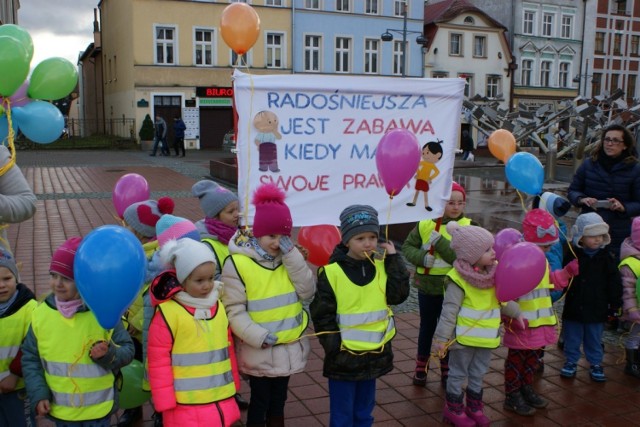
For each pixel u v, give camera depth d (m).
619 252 5.03
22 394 3.08
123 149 29.38
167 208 3.65
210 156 26.23
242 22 3.67
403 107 3.87
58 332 2.76
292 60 31.50
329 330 3.21
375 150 3.85
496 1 38.88
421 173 3.98
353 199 3.85
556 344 5.13
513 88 37.91
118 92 33.34
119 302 2.51
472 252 3.55
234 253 3.17
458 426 3.67
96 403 2.80
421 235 4.26
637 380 4.46
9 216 2.95
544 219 4.13
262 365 3.10
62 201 12.18
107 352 2.75
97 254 2.46
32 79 3.39
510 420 3.84
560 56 39.91
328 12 32.00
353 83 3.73
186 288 2.84
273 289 3.13
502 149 4.68
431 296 4.16
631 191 5.00
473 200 11.59
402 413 3.89
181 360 2.80
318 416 3.81
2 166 3.02
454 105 4.00
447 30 35.41
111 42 34.34
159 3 28.75
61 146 28.97
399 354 4.87
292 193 3.69
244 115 3.54
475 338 3.59
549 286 4.07
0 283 2.88
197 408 2.79
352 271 3.26
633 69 42.75
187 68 29.72
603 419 3.85
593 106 14.69
